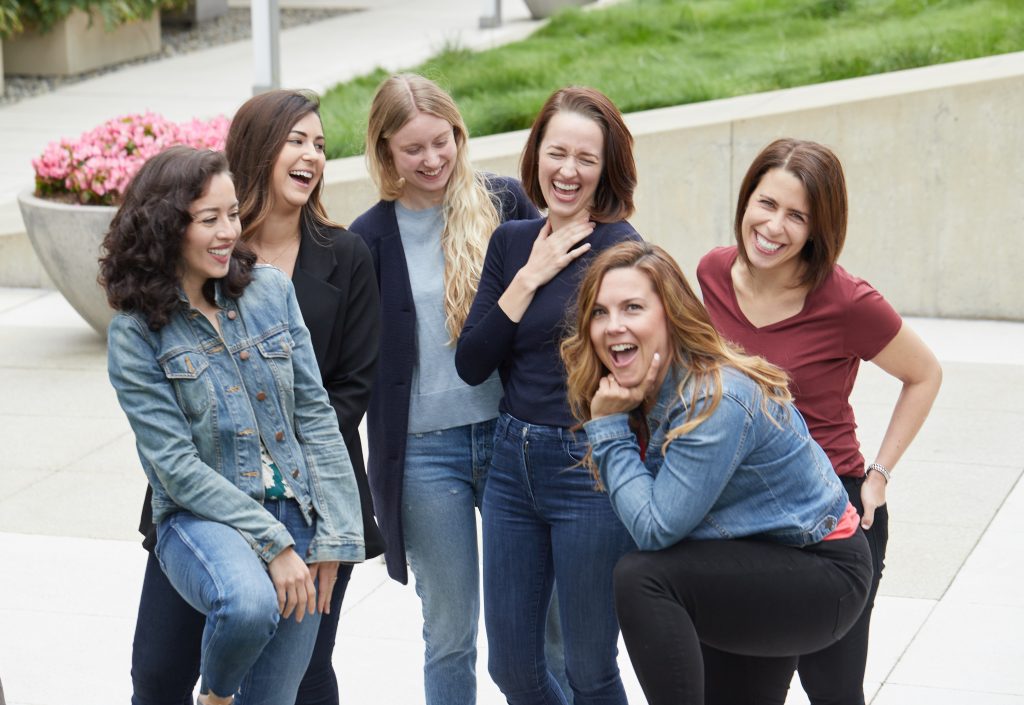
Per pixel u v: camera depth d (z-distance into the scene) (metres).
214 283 3.14
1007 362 7.57
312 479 3.21
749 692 3.33
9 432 6.81
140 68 16.11
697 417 2.94
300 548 3.19
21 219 9.75
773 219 3.28
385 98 3.73
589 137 3.43
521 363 3.50
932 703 4.15
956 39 10.59
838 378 3.42
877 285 8.59
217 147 8.04
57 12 15.25
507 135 9.43
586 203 3.52
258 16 11.41
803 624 3.02
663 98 10.20
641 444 3.22
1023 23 10.78
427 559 3.78
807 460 3.05
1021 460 6.13
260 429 3.16
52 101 14.31
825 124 8.42
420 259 3.83
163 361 3.06
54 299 9.27
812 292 3.38
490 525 3.56
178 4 17.75
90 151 8.01
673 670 2.92
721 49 12.16
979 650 4.48
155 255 3.00
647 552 3.00
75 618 4.88
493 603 3.57
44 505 5.93
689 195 8.69
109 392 7.39
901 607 4.80
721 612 2.99
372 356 3.55
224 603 2.92
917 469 6.05
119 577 5.22
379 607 4.95
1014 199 8.27
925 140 8.30
